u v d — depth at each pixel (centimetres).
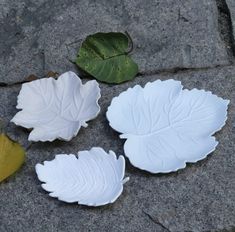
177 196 139
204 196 139
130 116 150
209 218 136
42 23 168
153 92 154
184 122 149
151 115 150
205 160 144
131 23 168
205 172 142
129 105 152
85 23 168
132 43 165
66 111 152
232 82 158
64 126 149
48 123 150
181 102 152
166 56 164
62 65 164
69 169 142
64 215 138
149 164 142
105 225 136
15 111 156
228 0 170
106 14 169
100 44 161
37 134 147
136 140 146
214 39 166
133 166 143
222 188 140
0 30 168
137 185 141
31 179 143
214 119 149
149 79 160
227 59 163
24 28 168
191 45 165
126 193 140
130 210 138
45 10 170
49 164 142
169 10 170
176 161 142
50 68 163
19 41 167
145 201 139
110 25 168
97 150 144
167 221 136
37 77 162
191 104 152
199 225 136
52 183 140
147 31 167
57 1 171
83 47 161
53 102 154
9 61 164
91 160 143
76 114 151
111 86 159
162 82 155
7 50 166
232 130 149
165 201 139
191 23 168
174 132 147
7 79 162
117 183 139
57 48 165
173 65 162
